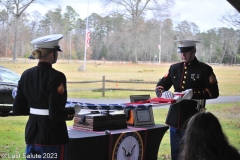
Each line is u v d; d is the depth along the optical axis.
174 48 49.41
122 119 3.89
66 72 26.08
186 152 2.16
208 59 46.78
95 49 53.59
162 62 49.88
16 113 3.13
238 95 16.02
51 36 3.10
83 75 24.02
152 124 4.17
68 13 41.03
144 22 46.91
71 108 3.09
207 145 2.11
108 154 3.58
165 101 3.84
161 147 6.20
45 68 3.01
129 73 27.48
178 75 4.25
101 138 3.47
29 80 3.04
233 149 2.14
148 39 49.25
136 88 16.67
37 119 3.01
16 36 29.80
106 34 53.75
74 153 3.33
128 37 49.78
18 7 29.12
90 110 3.96
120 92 15.14
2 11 31.48
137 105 3.86
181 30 48.06
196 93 4.06
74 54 46.12
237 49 46.66
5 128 7.09
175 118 4.16
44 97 2.97
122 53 53.59
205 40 46.88
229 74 28.83
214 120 2.18
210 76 4.11
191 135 2.16
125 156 3.73
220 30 46.84
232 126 8.69
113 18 48.84
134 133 3.79
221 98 14.73
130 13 46.03
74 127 3.81
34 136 3.02
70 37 42.38
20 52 32.47
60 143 3.02
